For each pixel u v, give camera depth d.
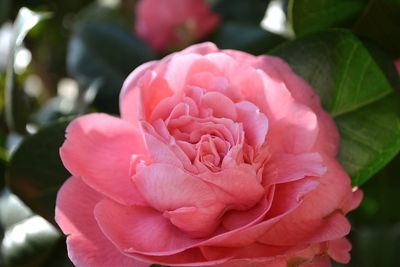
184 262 0.31
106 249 0.32
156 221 0.33
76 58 0.50
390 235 0.52
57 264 0.44
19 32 0.45
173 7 0.49
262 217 0.31
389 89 0.37
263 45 0.47
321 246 0.32
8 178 0.40
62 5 0.58
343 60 0.37
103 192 0.33
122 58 0.50
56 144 0.40
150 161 0.32
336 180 0.33
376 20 0.39
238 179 0.31
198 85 0.33
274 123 0.33
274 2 0.54
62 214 0.33
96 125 0.34
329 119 0.34
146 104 0.33
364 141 0.37
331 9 0.39
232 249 0.31
